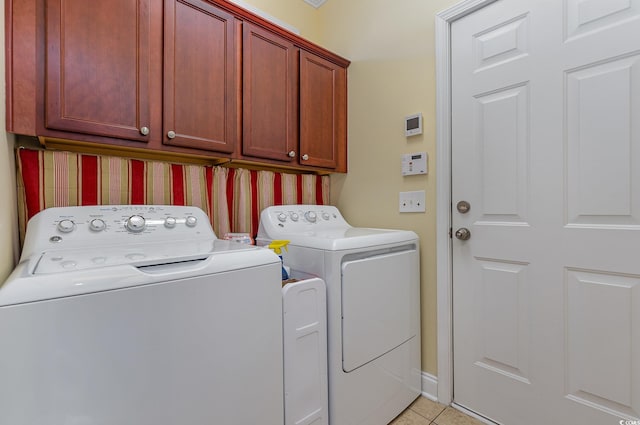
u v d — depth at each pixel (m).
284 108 1.69
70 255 0.89
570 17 1.20
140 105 1.20
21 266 0.80
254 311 0.93
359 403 1.28
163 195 1.43
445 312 1.56
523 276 1.33
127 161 1.34
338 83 2.01
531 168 1.30
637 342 1.07
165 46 1.26
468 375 1.51
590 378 1.16
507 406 1.37
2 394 0.57
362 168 1.97
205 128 1.38
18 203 1.10
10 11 0.95
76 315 0.64
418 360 1.62
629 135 1.08
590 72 1.16
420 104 1.67
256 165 1.83
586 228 1.17
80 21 1.07
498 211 1.40
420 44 1.68
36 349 0.60
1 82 0.86
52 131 1.02
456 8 1.50
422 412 1.51
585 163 1.17
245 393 0.91
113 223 1.15
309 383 1.11
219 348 0.85
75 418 0.64
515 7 1.34
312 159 1.83
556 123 1.23
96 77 1.10
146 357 0.73
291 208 1.76
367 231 1.62
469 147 1.49
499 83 1.39
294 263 1.37
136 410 0.71
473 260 1.48
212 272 0.84
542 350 1.28
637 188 1.07
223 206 1.61
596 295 1.15
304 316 1.11
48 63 1.01
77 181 1.22
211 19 1.40
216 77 1.42
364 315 1.30
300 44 1.77
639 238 1.06
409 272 1.56
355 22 2.02
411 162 1.70
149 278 0.74
